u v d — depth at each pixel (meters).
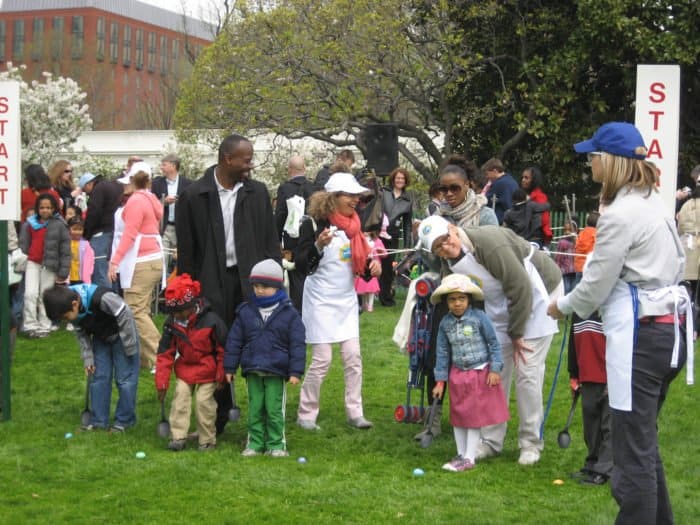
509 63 21.39
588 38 19.20
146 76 83.50
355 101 20.89
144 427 7.82
